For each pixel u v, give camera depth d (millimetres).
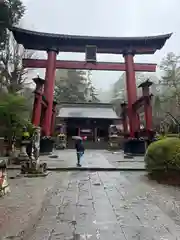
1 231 3135
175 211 4113
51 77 18891
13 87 22719
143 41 20047
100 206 4371
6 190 5391
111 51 20484
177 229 3256
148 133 15773
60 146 25297
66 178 7617
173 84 34125
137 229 3234
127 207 4328
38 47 19719
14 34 19078
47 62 19297
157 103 37781
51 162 11805
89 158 14391
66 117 30188
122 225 3383
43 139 16250
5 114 13102
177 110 32594
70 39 19453
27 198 4941
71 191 5648
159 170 7660
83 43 20047
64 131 30859
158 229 3246
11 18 22859
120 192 5598
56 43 19812
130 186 6359
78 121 32562
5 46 24016
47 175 8195
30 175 7863
